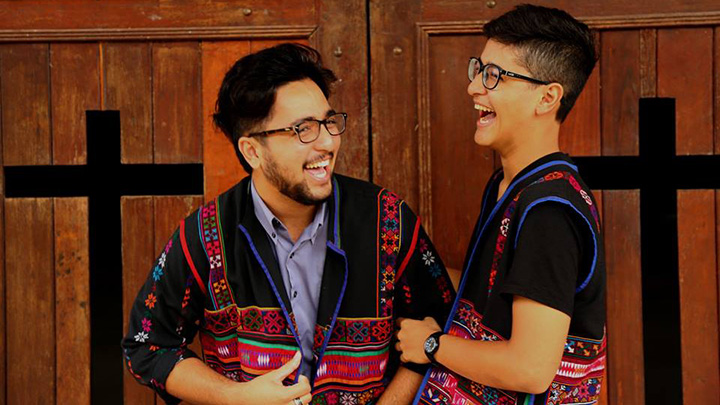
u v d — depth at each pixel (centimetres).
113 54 212
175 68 212
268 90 148
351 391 163
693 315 207
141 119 213
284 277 164
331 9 210
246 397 151
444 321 171
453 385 153
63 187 287
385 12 209
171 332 168
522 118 149
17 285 214
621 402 210
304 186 152
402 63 210
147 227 214
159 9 210
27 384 216
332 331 160
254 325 160
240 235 161
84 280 215
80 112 213
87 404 216
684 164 274
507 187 154
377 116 211
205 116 213
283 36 211
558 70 146
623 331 210
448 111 210
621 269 209
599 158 211
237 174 214
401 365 167
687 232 207
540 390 135
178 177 305
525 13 149
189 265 163
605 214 209
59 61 212
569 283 134
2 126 213
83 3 210
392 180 212
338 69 211
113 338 391
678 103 205
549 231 135
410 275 169
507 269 141
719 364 206
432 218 212
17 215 214
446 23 207
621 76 206
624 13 203
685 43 204
